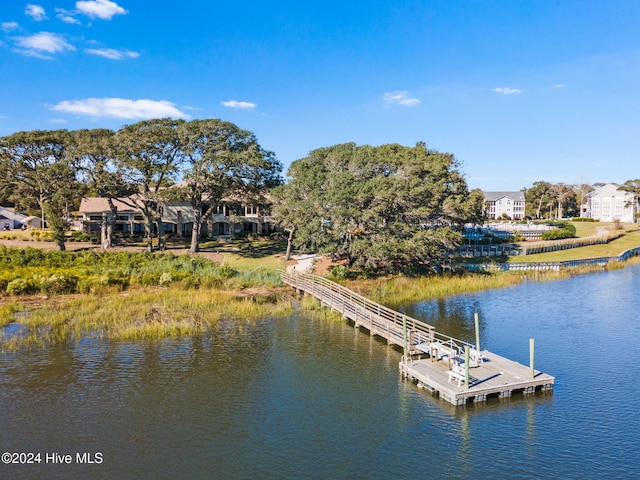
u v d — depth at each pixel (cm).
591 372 2317
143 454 1596
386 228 4675
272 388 2133
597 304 3875
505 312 3591
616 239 8569
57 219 5528
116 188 5569
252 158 5444
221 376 2266
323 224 4831
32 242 6259
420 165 5047
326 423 1809
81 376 2236
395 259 5019
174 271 4506
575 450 1617
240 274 4731
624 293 4347
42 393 2045
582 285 4766
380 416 1861
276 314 3447
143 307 3412
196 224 5931
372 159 5059
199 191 5659
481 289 4519
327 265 5334
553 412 1891
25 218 8638
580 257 6588
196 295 3841
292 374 2298
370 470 1509
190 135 5553
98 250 5869
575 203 16000
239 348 2677
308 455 1593
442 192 5178
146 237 7038
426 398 2025
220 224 7756
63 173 5553
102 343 2712
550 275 5294
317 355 2573
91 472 1492
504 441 1675
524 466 1525
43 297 3697
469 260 5978
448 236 4591
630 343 2789
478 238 7325
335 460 1563
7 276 3912
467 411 1898
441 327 3148
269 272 4891
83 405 1942
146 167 5403
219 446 1647
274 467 1525
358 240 4622
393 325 2830
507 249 6575
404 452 1609
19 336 2800
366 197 4559
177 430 1753
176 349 2641
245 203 6050
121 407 1931
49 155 6350
